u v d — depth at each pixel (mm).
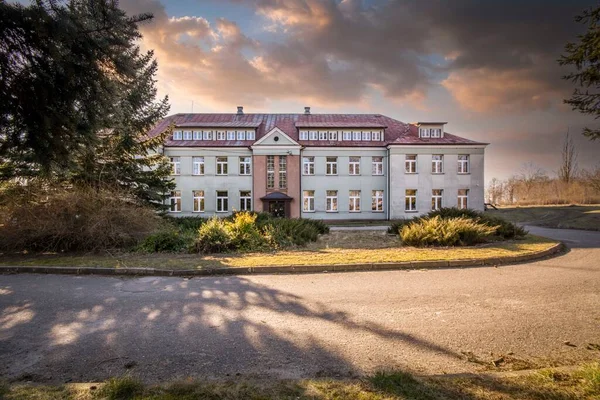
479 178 31094
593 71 5559
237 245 11375
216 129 32531
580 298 5781
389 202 31328
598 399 2576
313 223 17406
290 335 4281
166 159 18594
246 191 31438
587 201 39781
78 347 3963
